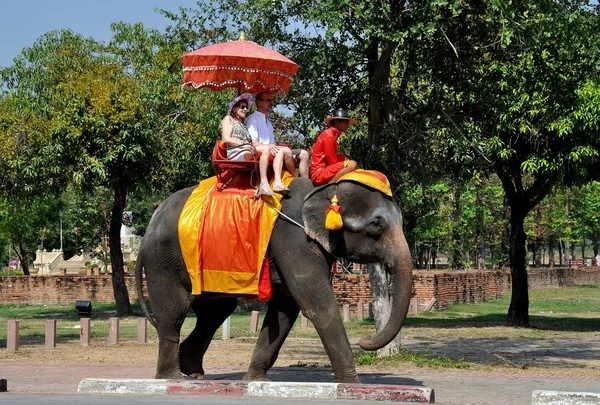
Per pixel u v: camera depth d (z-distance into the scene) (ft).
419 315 95.55
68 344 62.85
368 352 50.96
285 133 63.93
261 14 51.21
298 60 49.65
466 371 45.21
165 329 34.12
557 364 49.39
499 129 57.47
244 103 34.09
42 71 86.28
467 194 137.08
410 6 45.47
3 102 85.10
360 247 31.09
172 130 83.92
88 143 81.46
